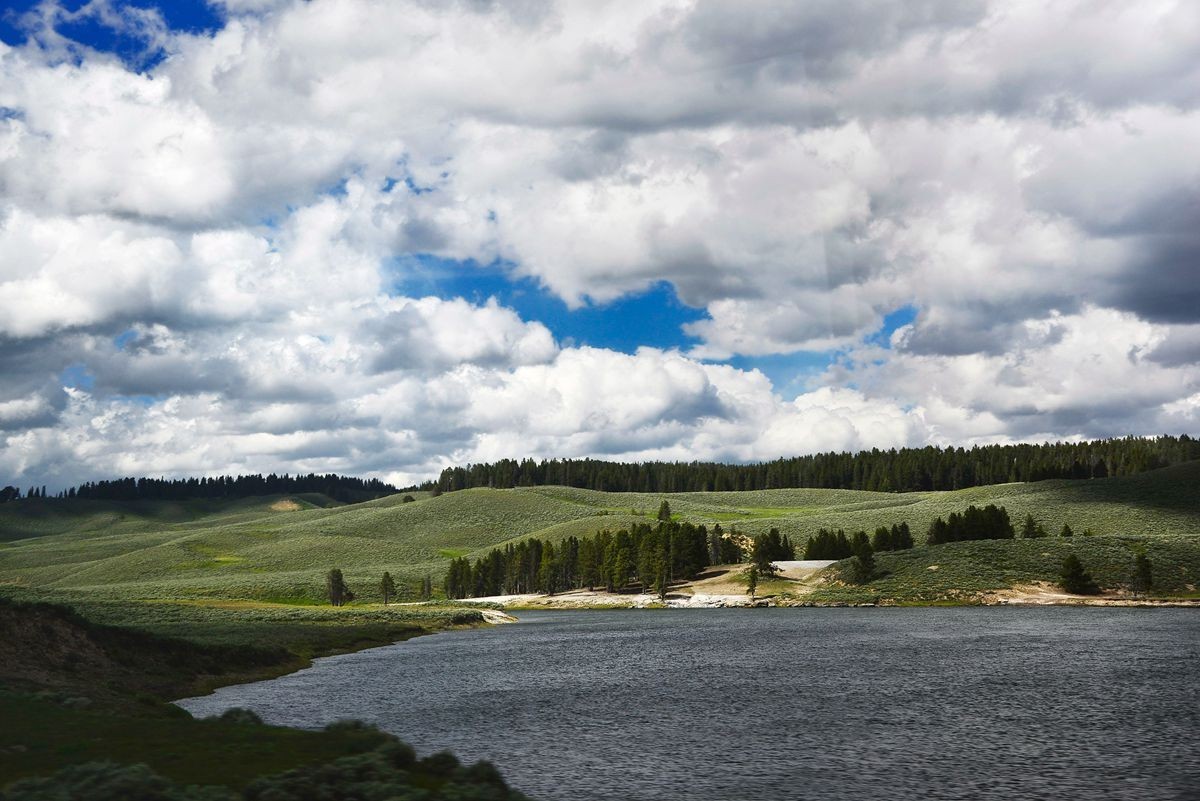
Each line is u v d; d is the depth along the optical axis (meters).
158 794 19.94
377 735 27.92
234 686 59.28
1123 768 31.55
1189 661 62.31
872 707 45.91
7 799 19.05
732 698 50.12
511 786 30.03
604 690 54.62
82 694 43.84
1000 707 44.91
